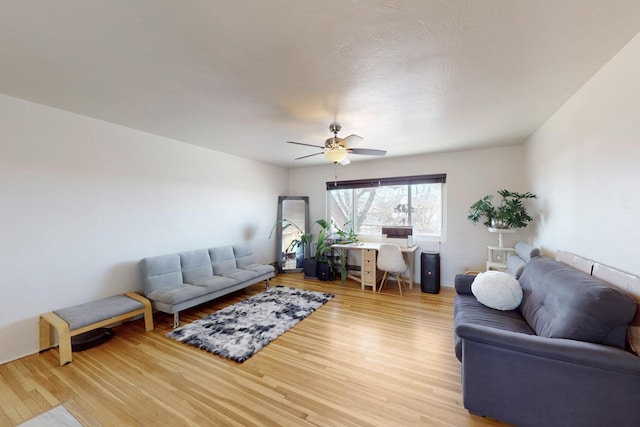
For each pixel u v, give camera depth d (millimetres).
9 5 1259
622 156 1664
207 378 2066
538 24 1416
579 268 2041
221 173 4461
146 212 3406
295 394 1881
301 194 5973
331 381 2023
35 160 2486
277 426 1596
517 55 1706
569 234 2371
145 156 3383
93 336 2664
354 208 5410
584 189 2113
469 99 2355
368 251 4379
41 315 2490
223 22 1396
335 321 3133
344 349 2494
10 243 2350
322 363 2264
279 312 3369
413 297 4000
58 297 2633
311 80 2020
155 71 1903
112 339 2719
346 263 5234
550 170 2795
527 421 1491
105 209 3002
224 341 2633
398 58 1736
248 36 1514
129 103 2473
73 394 1893
